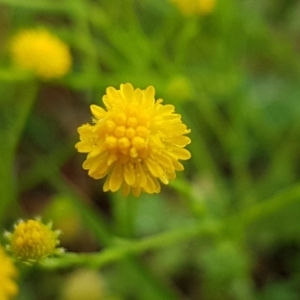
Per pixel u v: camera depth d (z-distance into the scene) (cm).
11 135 16
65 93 20
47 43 16
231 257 16
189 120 17
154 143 12
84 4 17
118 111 12
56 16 20
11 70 16
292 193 14
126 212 16
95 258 13
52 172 16
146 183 12
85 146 12
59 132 19
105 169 12
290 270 18
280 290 17
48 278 17
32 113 19
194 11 16
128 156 12
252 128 19
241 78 18
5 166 16
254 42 19
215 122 18
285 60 19
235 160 18
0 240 16
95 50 17
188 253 18
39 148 19
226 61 18
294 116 18
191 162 18
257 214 14
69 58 16
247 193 18
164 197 18
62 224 17
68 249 18
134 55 17
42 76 16
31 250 13
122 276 17
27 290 17
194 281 18
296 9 20
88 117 19
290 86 19
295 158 18
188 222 18
